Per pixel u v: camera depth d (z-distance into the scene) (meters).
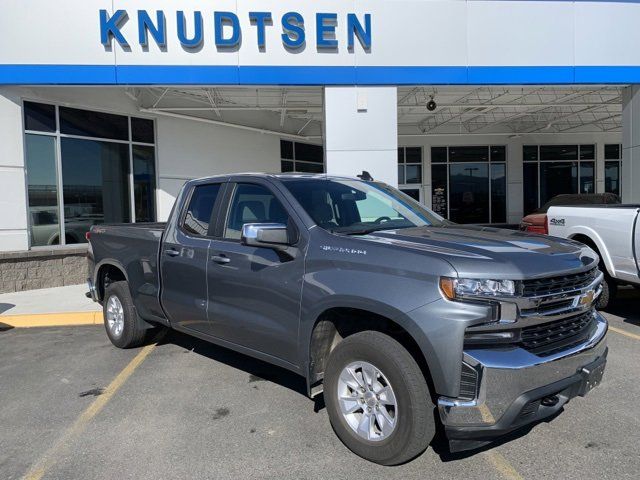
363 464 3.32
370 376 3.29
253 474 3.23
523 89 14.03
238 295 4.16
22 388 4.80
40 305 8.49
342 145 10.49
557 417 3.93
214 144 15.17
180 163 14.15
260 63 10.14
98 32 9.77
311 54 10.25
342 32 10.29
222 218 4.52
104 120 12.17
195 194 4.96
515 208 22.66
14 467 3.36
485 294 2.89
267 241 3.61
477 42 10.59
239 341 4.27
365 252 3.36
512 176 22.55
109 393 4.63
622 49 10.98
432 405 3.10
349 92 10.42
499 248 3.27
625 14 10.92
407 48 10.45
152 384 4.84
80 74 9.79
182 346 6.09
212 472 3.27
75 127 11.48
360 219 4.22
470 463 3.30
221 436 3.76
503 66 10.66
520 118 19.80
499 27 10.61
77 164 11.55
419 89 13.62
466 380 2.89
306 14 10.18
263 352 4.07
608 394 4.36
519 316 2.96
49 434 3.83
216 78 10.04
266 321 3.93
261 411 4.18
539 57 10.74
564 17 10.75
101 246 6.15
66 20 9.71
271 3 10.07
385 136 10.54
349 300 3.30
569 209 7.43
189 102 14.09
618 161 22.98
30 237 10.53
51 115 10.96
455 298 2.91
